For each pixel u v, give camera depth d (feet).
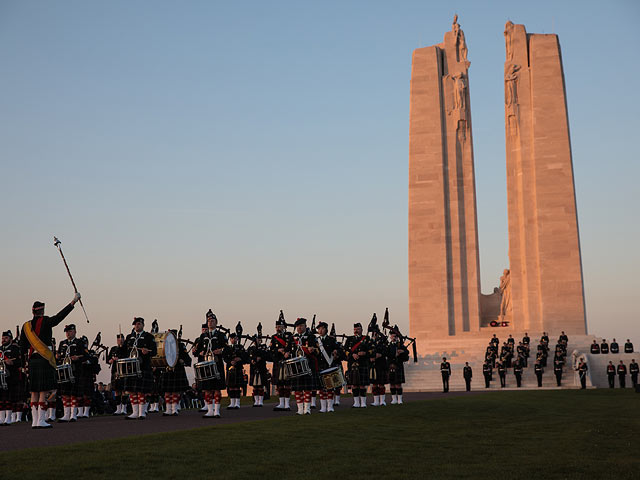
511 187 208.74
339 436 48.39
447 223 208.74
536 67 209.77
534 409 76.02
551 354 173.27
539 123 206.90
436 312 203.82
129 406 85.56
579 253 198.80
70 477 32.45
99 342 81.61
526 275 201.98
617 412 72.74
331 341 72.18
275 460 38.19
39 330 58.59
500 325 207.41
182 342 74.59
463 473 35.22
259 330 90.84
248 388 161.79
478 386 165.48
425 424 58.29
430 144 212.02
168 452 39.45
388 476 34.32
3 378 65.41
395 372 86.99
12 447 43.24
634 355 167.84
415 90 215.72
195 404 109.60
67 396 67.36
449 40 219.20
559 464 37.96
